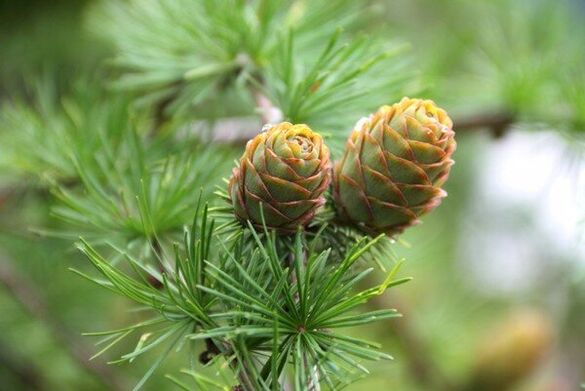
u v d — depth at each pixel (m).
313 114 0.38
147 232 0.34
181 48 0.42
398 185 0.33
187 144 0.40
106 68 0.65
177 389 0.49
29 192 0.44
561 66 0.49
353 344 0.31
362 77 0.40
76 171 0.39
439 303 0.58
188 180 0.38
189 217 0.37
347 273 0.33
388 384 0.53
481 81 0.49
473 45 0.57
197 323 0.32
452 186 0.76
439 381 0.52
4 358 0.54
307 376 0.31
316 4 0.42
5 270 0.48
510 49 0.52
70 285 0.54
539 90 0.47
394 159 0.32
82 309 0.54
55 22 0.70
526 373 0.50
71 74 0.69
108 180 0.39
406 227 0.33
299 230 0.31
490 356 0.50
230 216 0.33
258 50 0.41
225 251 0.31
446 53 0.58
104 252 0.47
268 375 0.31
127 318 0.50
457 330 0.56
